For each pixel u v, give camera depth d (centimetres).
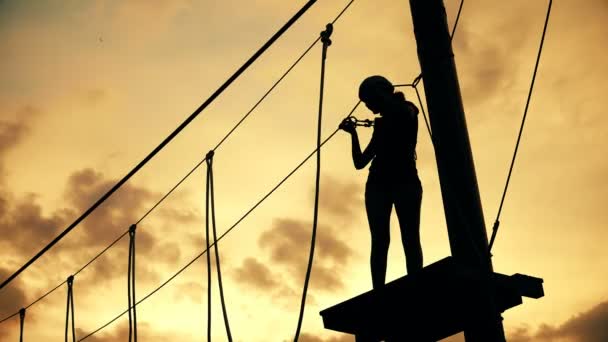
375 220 579
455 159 546
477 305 510
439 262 488
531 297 534
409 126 586
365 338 572
